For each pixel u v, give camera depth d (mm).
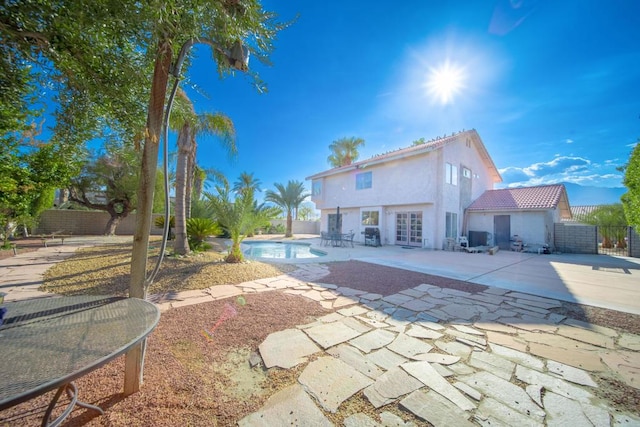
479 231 15539
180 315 3916
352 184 18062
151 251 8938
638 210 8305
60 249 10250
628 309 4555
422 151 13375
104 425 1765
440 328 3664
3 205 8305
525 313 4316
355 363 2701
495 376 2512
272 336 3295
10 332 1638
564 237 14312
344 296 5145
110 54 2119
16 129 4207
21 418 1836
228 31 2191
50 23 1777
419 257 10914
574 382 2434
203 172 17281
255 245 16875
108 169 16875
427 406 2078
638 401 2172
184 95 4945
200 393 2174
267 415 1948
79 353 1384
